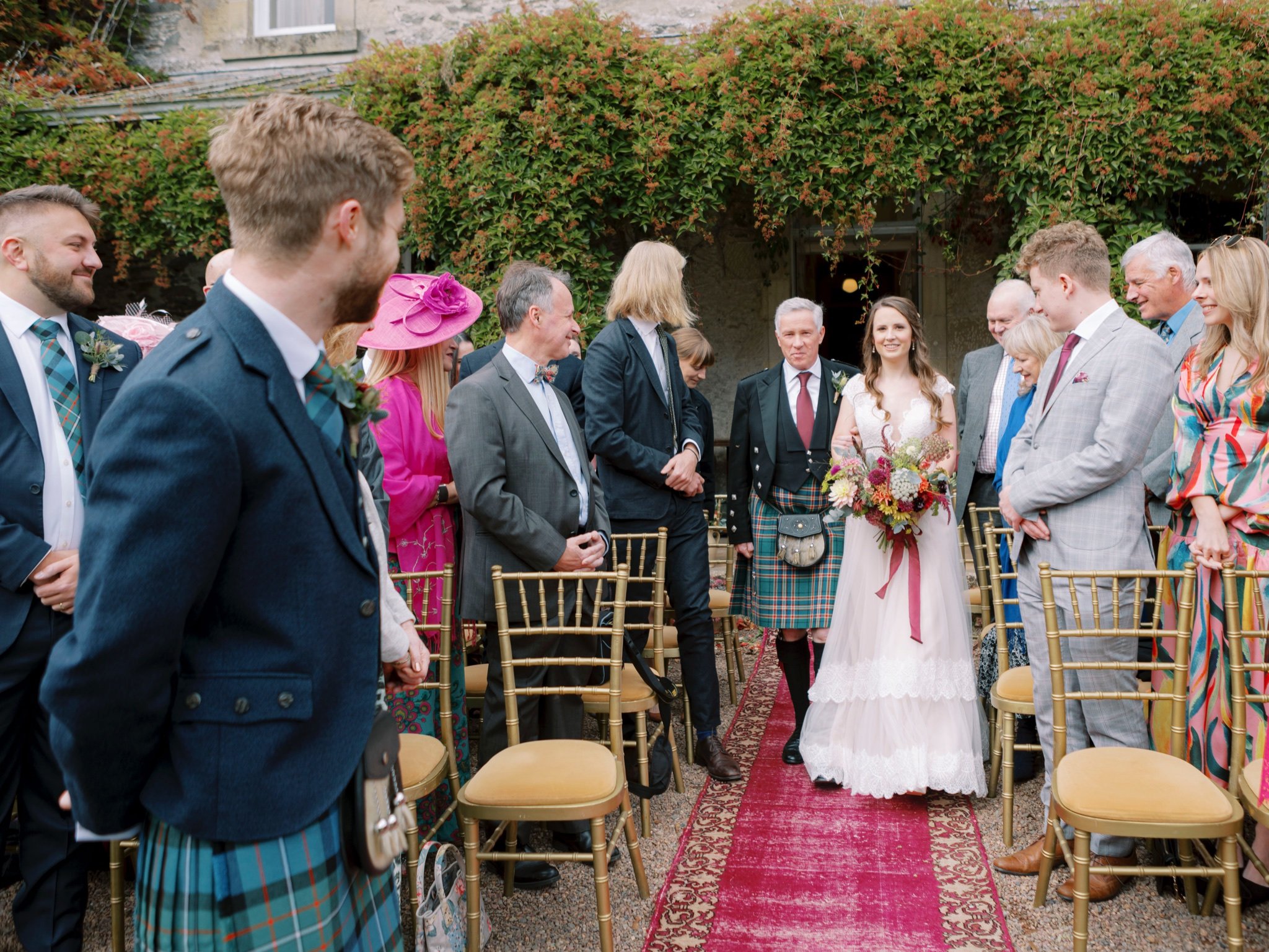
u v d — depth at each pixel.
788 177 6.50
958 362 8.02
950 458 3.82
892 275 8.48
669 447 3.93
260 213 1.31
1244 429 2.78
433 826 3.00
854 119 6.39
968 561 5.43
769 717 4.68
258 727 1.27
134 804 1.29
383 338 3.07
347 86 7.23
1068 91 6.05
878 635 3.65
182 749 1.27
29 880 2.49
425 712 3.00
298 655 1.30
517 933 2.78
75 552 2.46
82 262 2.59
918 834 3.37
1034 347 3.96
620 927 2.81
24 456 2.49
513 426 3.05
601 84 6.59
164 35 9.51
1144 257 3.81
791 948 2.65
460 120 6.73
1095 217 6.11
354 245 1.35
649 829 3.42
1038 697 3.08
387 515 2.72
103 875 3.20
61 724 1.19
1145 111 5.92
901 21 6.25
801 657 4.14
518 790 2.51
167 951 1.30
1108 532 2.94
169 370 1.24
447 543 3.21
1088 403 2.96
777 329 4.15
